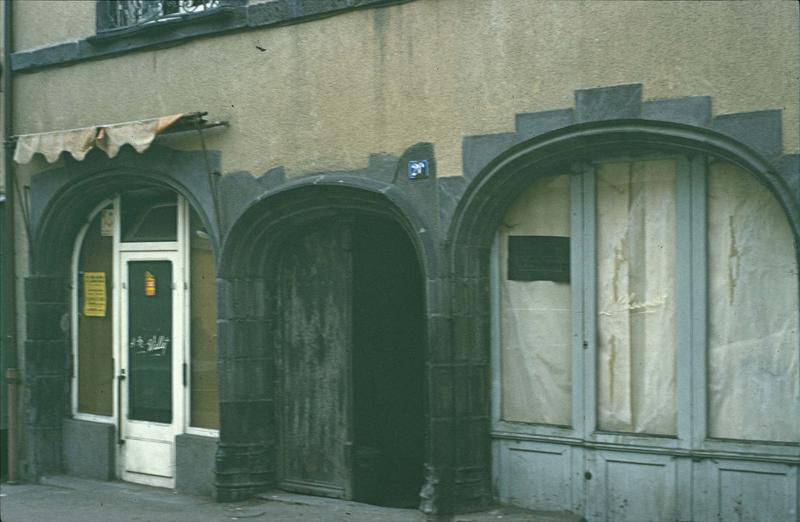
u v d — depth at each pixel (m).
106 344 10.60
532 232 8.00
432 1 8.07
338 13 8.59
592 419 7.67
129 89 10.03
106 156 10.09
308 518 8.37
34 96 10.80
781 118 6.64
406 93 8.23
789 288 6.91
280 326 9.33
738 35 6.79
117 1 10.22
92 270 10.73
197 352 9.82
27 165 10.83
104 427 10.42
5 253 10.95
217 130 9.36
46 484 10.52
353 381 8.91
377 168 8.38
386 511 8.43
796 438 6.87
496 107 7.77
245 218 9.07
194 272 9.85
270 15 8.97
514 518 7.76
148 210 10.27
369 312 9.05
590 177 7.70
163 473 10.04
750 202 7.06
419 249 8.15
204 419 9.76
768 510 6.93
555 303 7.91
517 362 8.08
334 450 9.01
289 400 9.28
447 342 7.99
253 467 9.19
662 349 7.41
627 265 7.57
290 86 8.91
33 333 10.74
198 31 9.44
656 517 7.37
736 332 7.11
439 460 7.97
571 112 7.43
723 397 7.15
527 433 7.98
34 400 10.73
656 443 7.37
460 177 7.94
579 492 7.72
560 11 7.48
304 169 8.82
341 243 8.97
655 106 7.08
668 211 7.41
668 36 7.04
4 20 11.00
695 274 7.23
